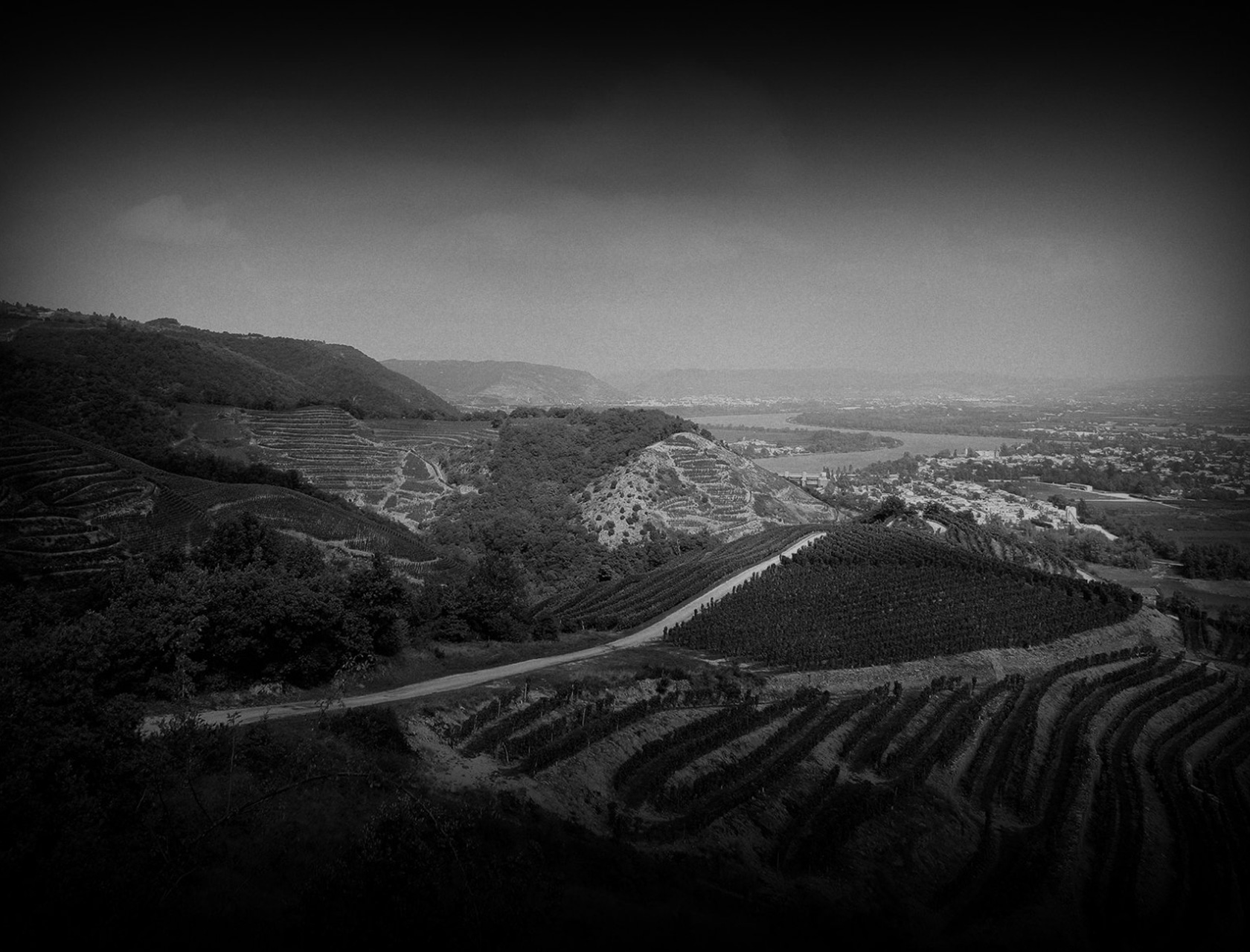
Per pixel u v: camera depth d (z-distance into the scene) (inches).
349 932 958.4
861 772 2610.7
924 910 2057.1
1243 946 2027.6
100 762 1294.3
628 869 1749.5
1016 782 2689.5
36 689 1370.6
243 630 2321.6
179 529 4795.8
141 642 2105.1
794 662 3272.6
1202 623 4653.1
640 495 7485.2
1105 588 4598.9
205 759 1568.7
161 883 1068.5
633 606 4256.9
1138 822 2551.7
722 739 2529.5
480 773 2046.0
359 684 2532.0
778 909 1814.7
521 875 1245.7
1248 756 3100.4
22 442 5398.6
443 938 982.4
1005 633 3816.4
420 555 5447.8
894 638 3595.0
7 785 1104.2
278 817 1429.6
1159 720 3339.1
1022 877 2207.2
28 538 4217.5
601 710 2554.1
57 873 981.8
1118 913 2107.5
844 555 4899.1
